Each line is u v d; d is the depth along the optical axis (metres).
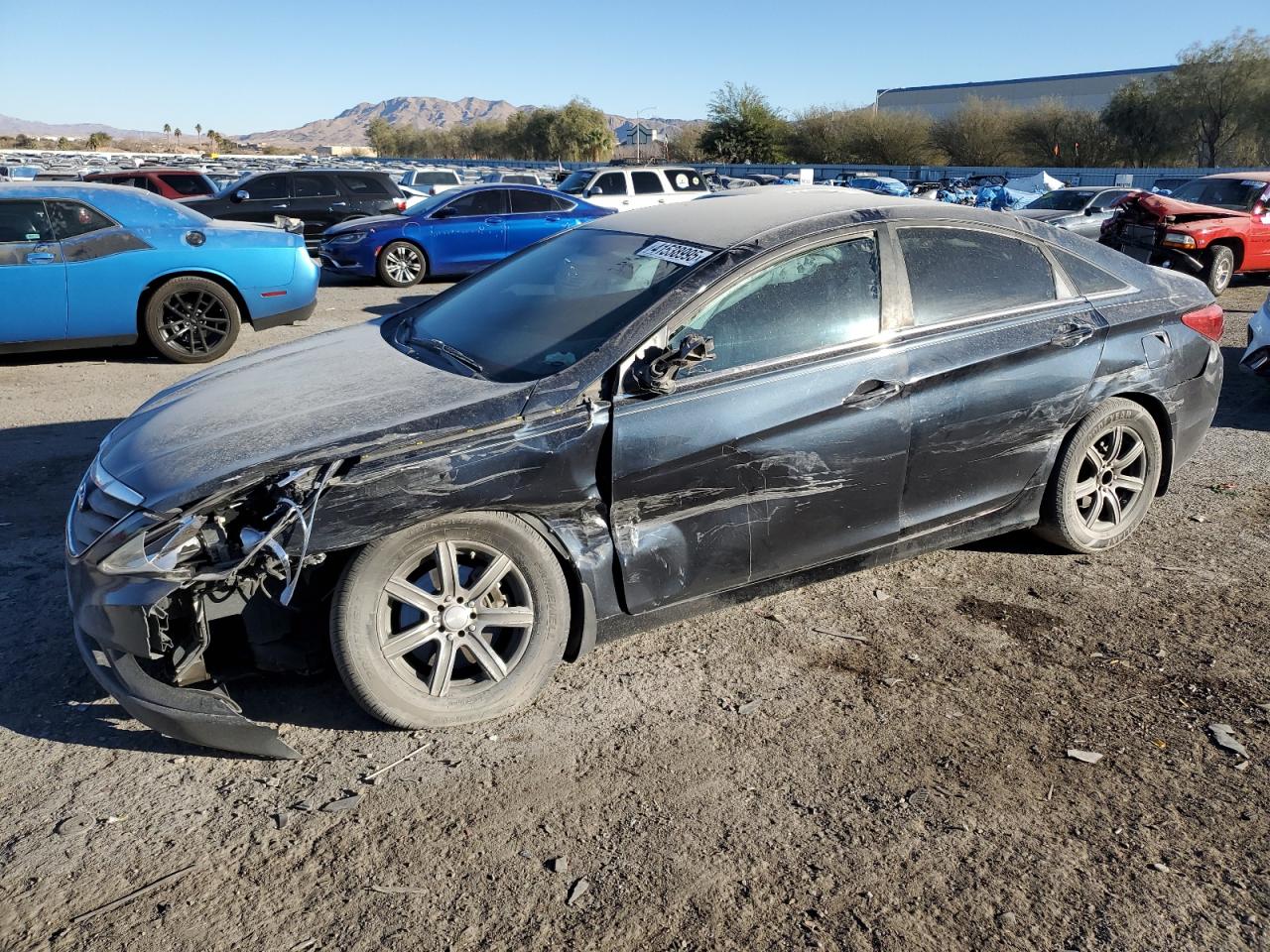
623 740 3.06
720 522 3.35
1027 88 68.38
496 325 3.67
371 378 3.41
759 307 3.39
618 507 3.17
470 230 14.48
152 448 3.11
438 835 2.62
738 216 3.78
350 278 15.14
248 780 2.86
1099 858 2.54
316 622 3.04
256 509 2.87
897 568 4.31
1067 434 4.12
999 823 2.67
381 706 2.98
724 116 60.44
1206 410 4.55
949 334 3.72
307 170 16.33
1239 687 3.35
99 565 2.77
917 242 3.76
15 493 5.24
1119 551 4.48
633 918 2.33
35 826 2.66
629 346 3.17
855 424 3.49
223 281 8.74
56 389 7.66
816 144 60.59
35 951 2.23
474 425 2.97
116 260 8.20
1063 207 16.84
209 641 2.88
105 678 2.83
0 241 7.80
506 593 3.15
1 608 3.91
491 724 3.14
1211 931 2.29
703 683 3.39
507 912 2.35
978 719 3.17
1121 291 4.26
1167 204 12.60
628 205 19.22
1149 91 49.97
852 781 2.85
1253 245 12.75
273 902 2.38
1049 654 3.59
